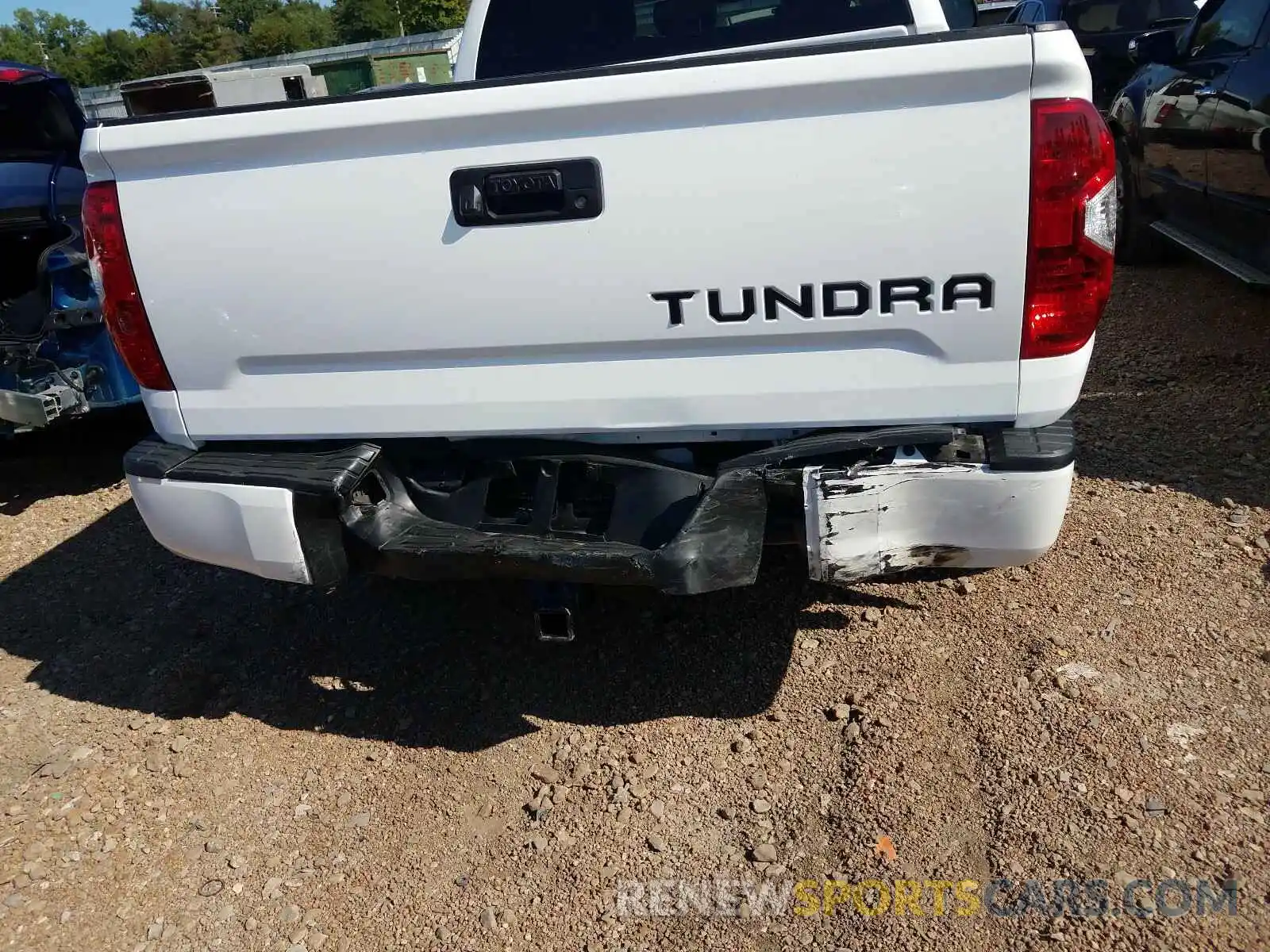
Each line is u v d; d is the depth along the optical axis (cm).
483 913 229
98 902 243
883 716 270
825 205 209
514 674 311
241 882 245
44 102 473
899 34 336
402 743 288
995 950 202
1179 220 563
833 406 226
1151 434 406
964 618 305
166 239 242
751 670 297
